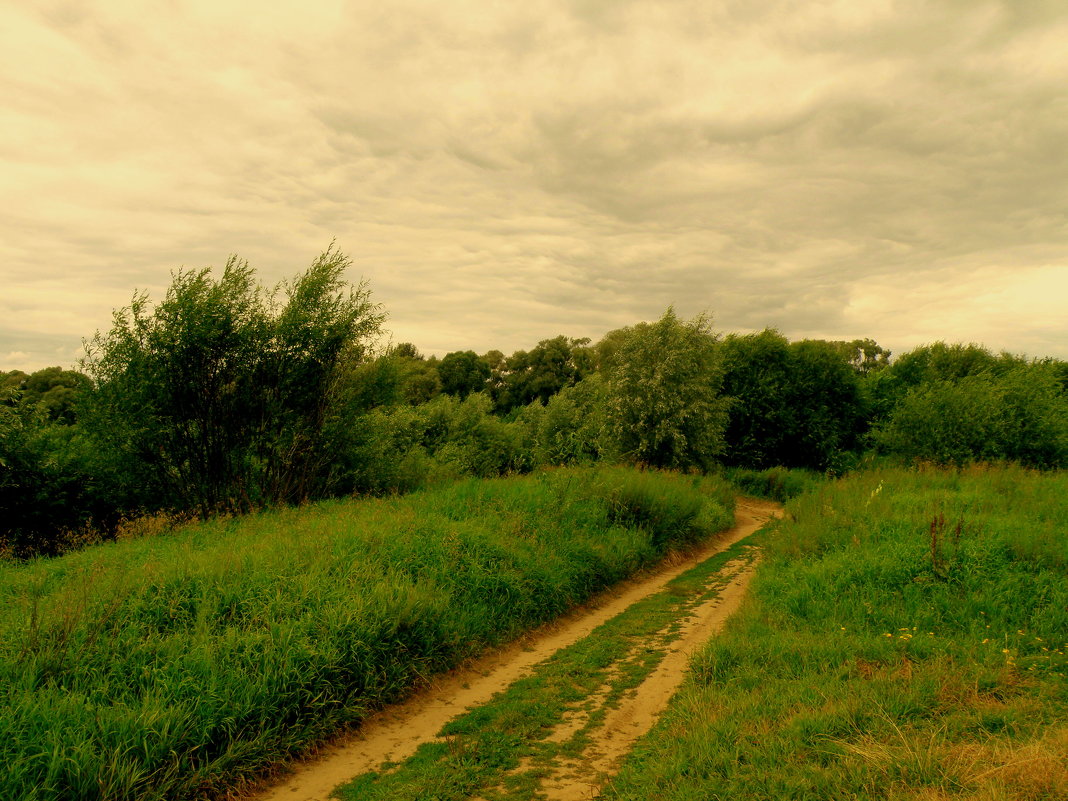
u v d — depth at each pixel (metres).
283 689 5.50
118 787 4.22
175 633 5.93
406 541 9.21
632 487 14.32
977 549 8.37
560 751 5.32
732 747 4.62
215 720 4.96
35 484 14.70
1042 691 5.00
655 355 28.91
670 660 7.57
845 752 4.22
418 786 4.76
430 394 52.31
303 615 6.46
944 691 5.07
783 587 8.80
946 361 38.12
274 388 15.51
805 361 37.69
